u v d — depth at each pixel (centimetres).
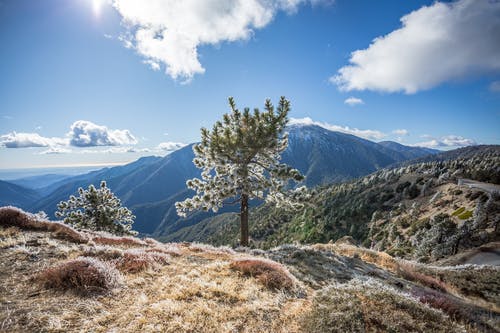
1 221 1189
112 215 3353
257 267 984
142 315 570
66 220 3130
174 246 1473
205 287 770
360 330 562
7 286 635
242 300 721
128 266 889
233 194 1884
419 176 13488
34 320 495
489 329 820
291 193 1966
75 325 505
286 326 603
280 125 1939
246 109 1886
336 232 11662
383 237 8912
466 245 4950
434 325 647
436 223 6381
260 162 2064
